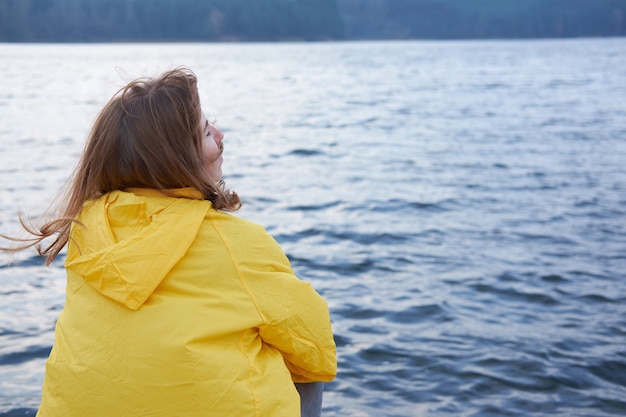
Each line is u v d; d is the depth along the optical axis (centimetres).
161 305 154
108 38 15562
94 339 155
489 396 399
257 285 159
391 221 830
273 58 7450
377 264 653
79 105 2491
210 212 163
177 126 162
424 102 2652
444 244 724
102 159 165
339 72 4909
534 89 3188
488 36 19950
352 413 379
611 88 3177
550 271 628
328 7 17800
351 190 1026
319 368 168
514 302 550
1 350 442
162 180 162
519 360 441
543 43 14275
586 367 434
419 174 1158
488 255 682
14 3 14588
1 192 974
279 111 2380
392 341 471
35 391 389
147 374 151
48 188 1007
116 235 161
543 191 1004
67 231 171
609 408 388
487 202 931
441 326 498
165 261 154
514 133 1712
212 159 174
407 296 561
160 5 15912
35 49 11019
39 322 491
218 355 152
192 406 150
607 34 19800
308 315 162
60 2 15338
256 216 863
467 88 3319
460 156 1354
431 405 389
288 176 1152
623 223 815
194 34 16200
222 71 5053
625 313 527
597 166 1221
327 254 690
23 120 2016
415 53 8969
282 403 155
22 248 173
